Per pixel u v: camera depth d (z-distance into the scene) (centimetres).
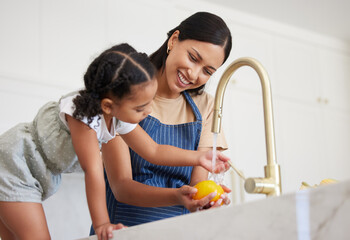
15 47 307
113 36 346
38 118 150
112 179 148
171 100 161
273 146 106
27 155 145
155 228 95
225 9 415
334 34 473
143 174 154
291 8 425
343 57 480
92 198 124
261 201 79
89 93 129
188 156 143
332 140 446
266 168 105
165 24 373
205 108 166
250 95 404
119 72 126
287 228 75
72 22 332
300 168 419
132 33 355
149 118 155
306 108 440
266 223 78
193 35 149
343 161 448
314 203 73
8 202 137
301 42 455
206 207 130
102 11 346
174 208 152
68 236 295
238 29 419
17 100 298
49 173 147
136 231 99
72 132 132
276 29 441
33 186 142
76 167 150
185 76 149
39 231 137
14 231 138
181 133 158
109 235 106
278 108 423
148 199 140
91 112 128
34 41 314
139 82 127
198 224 87
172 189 136
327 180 120
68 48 325
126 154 149
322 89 455
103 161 153
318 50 464
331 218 70
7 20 309
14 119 294
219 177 140
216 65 151
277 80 430
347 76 476
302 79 445
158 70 158
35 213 139
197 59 148
